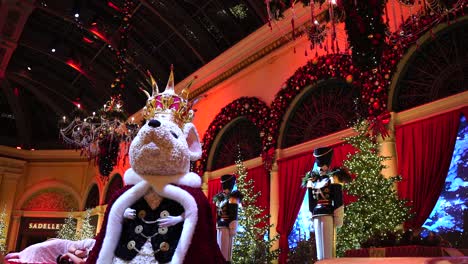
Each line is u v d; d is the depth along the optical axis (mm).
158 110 2918
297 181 8477
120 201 2566
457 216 5980
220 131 11250
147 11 12586
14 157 19469
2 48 14383
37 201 19406
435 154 6137
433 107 6512
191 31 12133
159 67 14125
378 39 4637
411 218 5801
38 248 3936
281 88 9375
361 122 6434
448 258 1729
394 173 6660
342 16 5273
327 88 8648
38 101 19875
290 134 9258
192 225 2482
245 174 8484
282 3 6176
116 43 13875
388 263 1785
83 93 17797
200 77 12547
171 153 2604
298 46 9398
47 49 15531
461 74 6406
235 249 7766
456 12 6305
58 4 12984
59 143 20141
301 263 7906
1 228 16250
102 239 2535
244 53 10891
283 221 8492
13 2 12234
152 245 2469
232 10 11031
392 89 7105
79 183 19641
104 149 12109
